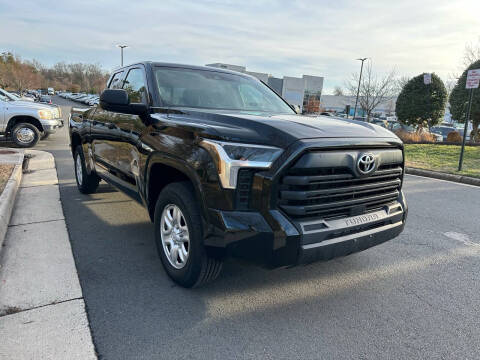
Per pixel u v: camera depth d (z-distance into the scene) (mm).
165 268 3184
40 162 8766
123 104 3383
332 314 2779
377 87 29984
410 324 2686
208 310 2760
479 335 2580
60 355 2211
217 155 2486
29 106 11375
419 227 4941
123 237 4160
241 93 4148
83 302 2795
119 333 2447
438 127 23750
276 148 2420
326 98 69000
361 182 2746
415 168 9844
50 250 3719
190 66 4219
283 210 2461
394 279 3393
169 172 3221
